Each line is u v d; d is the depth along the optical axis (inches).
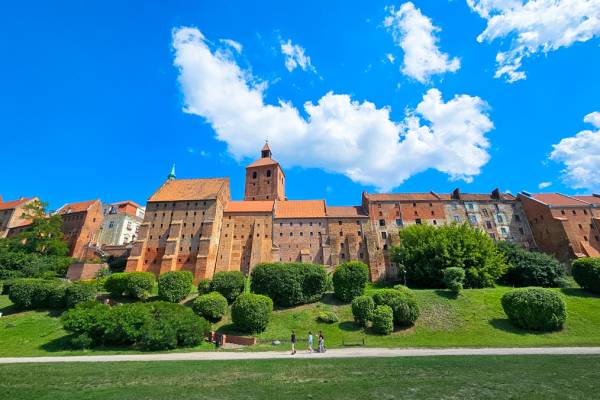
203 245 2603.3
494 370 740.0
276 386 649.6
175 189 3068.4
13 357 1115.3
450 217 3021.7
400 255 2460.6
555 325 1330.0
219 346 1259.2
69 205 3663.9
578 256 2534.5
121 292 1910.7
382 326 1374.3
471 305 1622.8
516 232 2974.9
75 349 1215.6
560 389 581.0
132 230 3826.3
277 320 1588.3
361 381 669.9
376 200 3085.6
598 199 2992.1
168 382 696.4
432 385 623.8
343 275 1796.3
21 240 2974.9
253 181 3722.9
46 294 1748.3
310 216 2984.7
